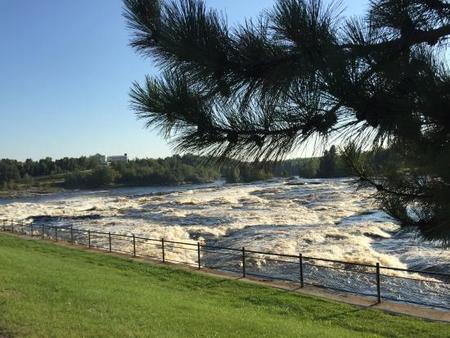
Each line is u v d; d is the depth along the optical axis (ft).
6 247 82.17
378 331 32.45
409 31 9.23
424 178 10.52
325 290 45.03
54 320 27.89
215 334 27.96
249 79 9.95
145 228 124.16
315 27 8.89
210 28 9.98
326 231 97.66
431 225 11.25
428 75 8.70
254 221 127.95
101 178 581.94
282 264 71.36
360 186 11.90
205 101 10.56
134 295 39.06
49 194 532.32
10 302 31.83
